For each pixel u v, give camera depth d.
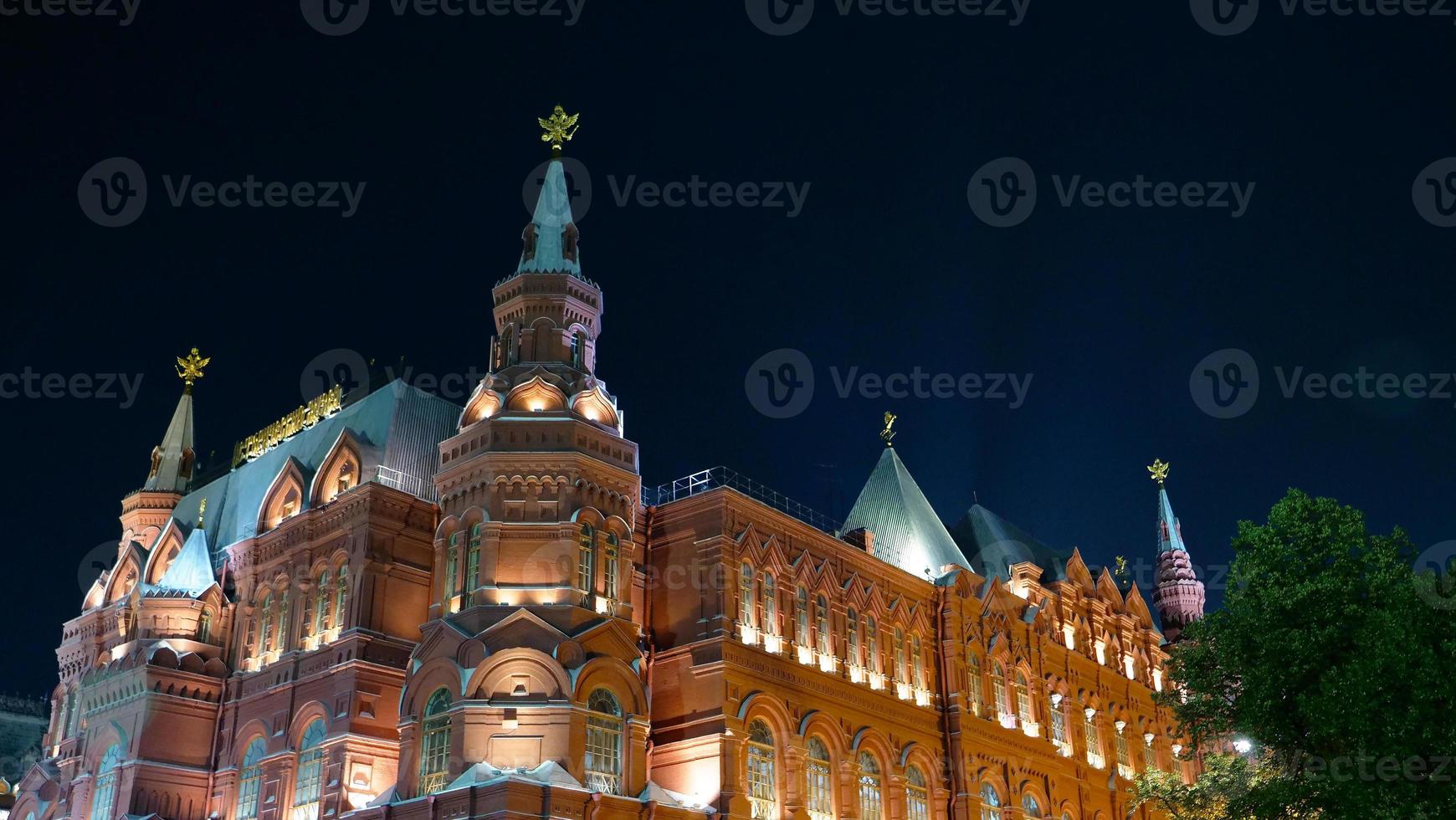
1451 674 46.16
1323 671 48.53
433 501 61.03
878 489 77.38
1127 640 84.62
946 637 67.56
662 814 49.00
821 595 61.19
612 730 50.09
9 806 72.31
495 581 50.88
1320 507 51.22
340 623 56.22
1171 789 64.06
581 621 50.47
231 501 70.88
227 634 62.53
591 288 59.81
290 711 55.94
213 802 58.28
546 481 52.59
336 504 58.28
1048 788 70.69
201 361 84.62
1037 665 73.69
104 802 58.88
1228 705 52.53
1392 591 48.50
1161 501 104.06
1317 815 48.19
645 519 59.12
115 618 70.56
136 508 77.56
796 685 56.91
